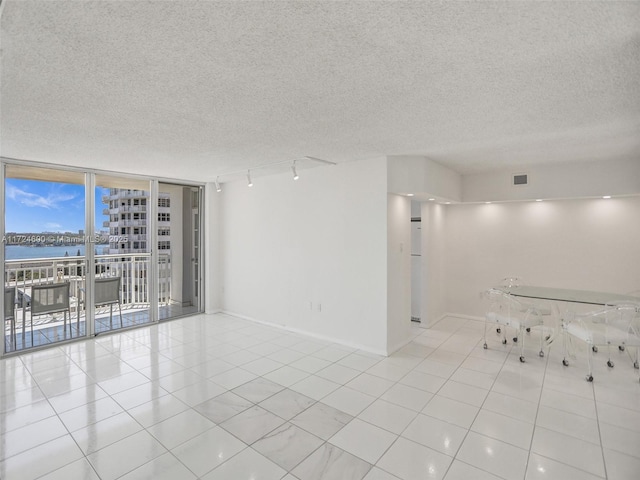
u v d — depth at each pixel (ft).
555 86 7.19
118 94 7.56
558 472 7.14
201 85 7.11
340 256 15.26
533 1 4.45
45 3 4.43
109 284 16.90
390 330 14.11
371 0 4.42
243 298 19.92
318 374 12.07
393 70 6.48
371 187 14.20
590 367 11.50
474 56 5.95
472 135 10.76
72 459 7.58
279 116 8.98
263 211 18.61
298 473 7.15
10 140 11.23
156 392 10.70
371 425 8.91
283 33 5.23
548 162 15.02
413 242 19.30
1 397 10.37
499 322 14.16
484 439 8.30
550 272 16.96
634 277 15.05
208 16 4.78
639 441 8.20
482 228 18.92
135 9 4.60
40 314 14.90
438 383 11.37
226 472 7.17
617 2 4.45
